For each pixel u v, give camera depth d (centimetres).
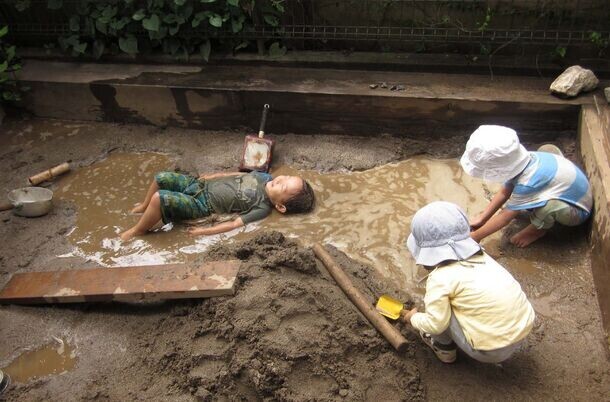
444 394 288
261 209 396
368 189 420
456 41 453
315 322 299
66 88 484
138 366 306
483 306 265
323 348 287
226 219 397
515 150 327
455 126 444
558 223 374
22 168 457
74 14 499
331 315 307
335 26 468
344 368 288
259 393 278
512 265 354
